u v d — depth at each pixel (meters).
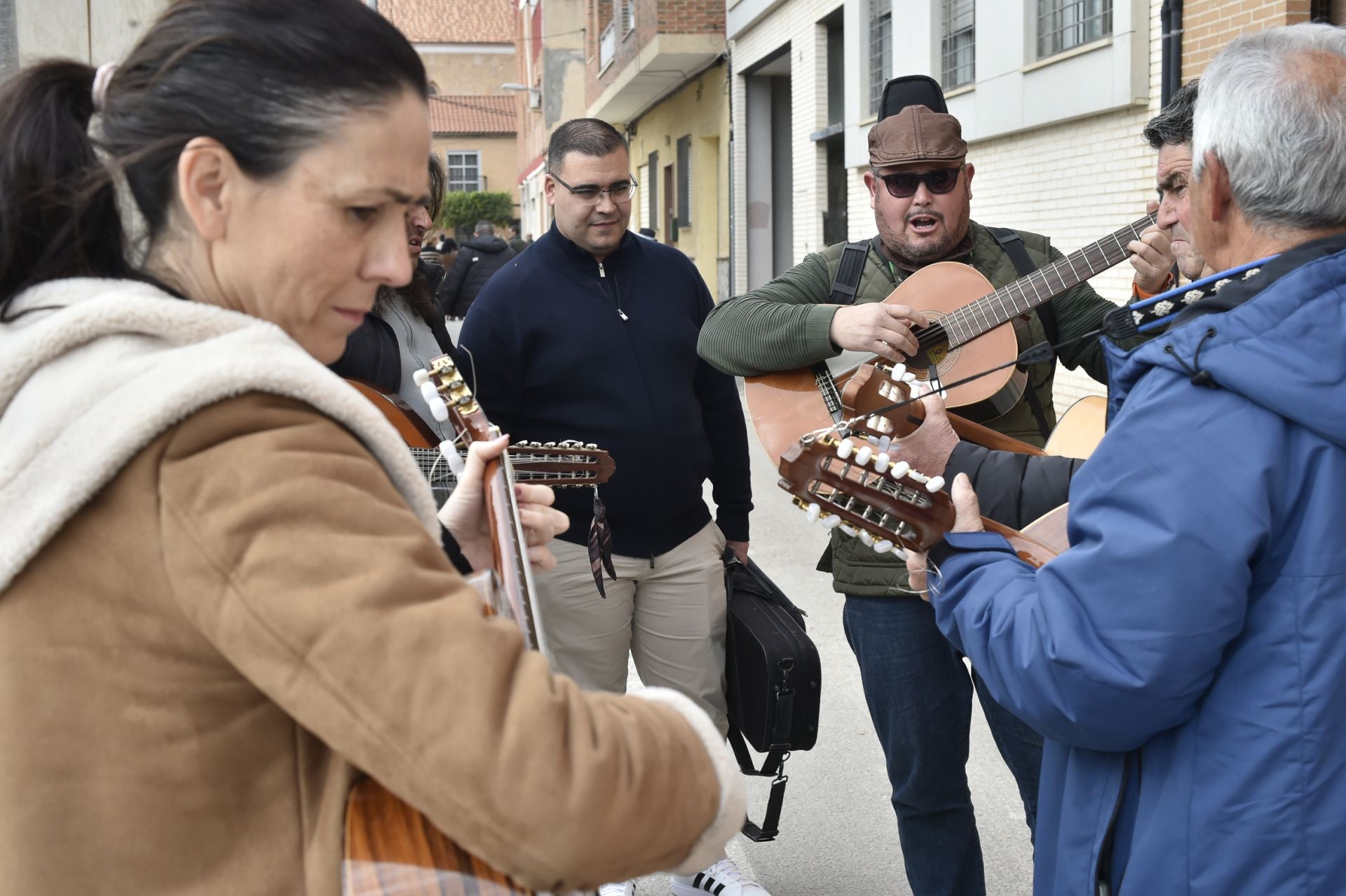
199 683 0.92
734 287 16.27
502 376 3.03
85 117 1.03
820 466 1.72
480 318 3.03
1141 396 1.41
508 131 49.56
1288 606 1.33
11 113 1.01
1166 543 1.32
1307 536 1.33
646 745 0.93
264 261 0.97
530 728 0.86
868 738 4.12
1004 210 8.95
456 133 49.22
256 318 0.98
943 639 2.64
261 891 0.94
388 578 0.87
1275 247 1.42
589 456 1.96
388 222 1.00
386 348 2.47
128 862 0.93
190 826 0.93
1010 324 2.75
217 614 0.87
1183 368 1.36
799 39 13.47
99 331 0.93
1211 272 2.45
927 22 9.85
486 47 49.94
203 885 0.94
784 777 2.96
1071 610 1.41
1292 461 1.32
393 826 0.95
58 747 0.92
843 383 2.92
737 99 15.98
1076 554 1.43
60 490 0.89
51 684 0.92
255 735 0.94
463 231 37.56
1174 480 1.34
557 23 32.62
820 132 12.82
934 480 1.68
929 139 2.80
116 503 0.90
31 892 0.93
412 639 0.86
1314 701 1.32
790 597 5.63
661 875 3.31
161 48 0.96
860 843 3.43
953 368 2.76
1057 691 1.42
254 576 0.86
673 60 16.55
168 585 0.89
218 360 0.90
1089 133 7.71
